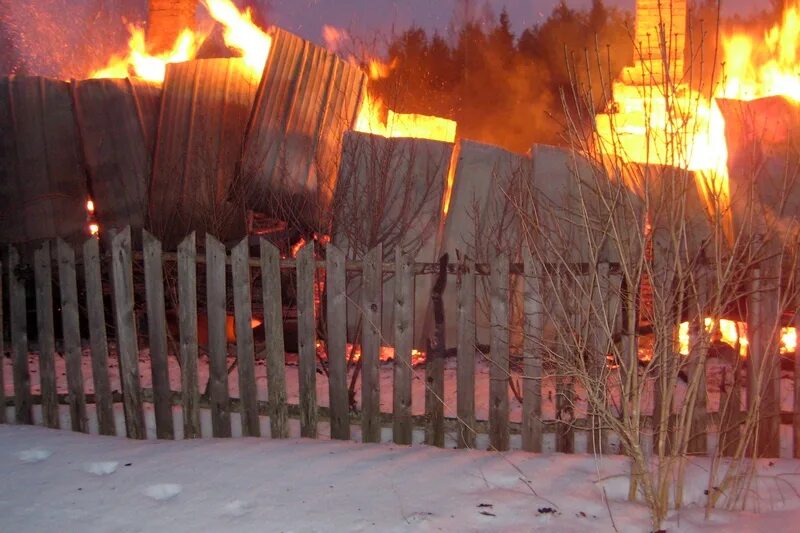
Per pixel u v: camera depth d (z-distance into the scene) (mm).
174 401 5590
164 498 4312
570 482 4453
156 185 8703
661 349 3912
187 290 5453
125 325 5559
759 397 4059
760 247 4055
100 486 4469
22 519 4016
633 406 3969
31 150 8898
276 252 5293
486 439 5168
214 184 8516
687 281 4215
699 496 4293
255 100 8617
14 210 8789
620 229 4211
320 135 8664
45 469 4793
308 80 8828
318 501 4184
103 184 8875
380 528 3826
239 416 5852
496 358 5039
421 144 7703
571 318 4555
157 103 9180
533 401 5012
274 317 5320
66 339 5734
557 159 7254
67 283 5703
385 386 6871
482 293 6629
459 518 3941
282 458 4867
